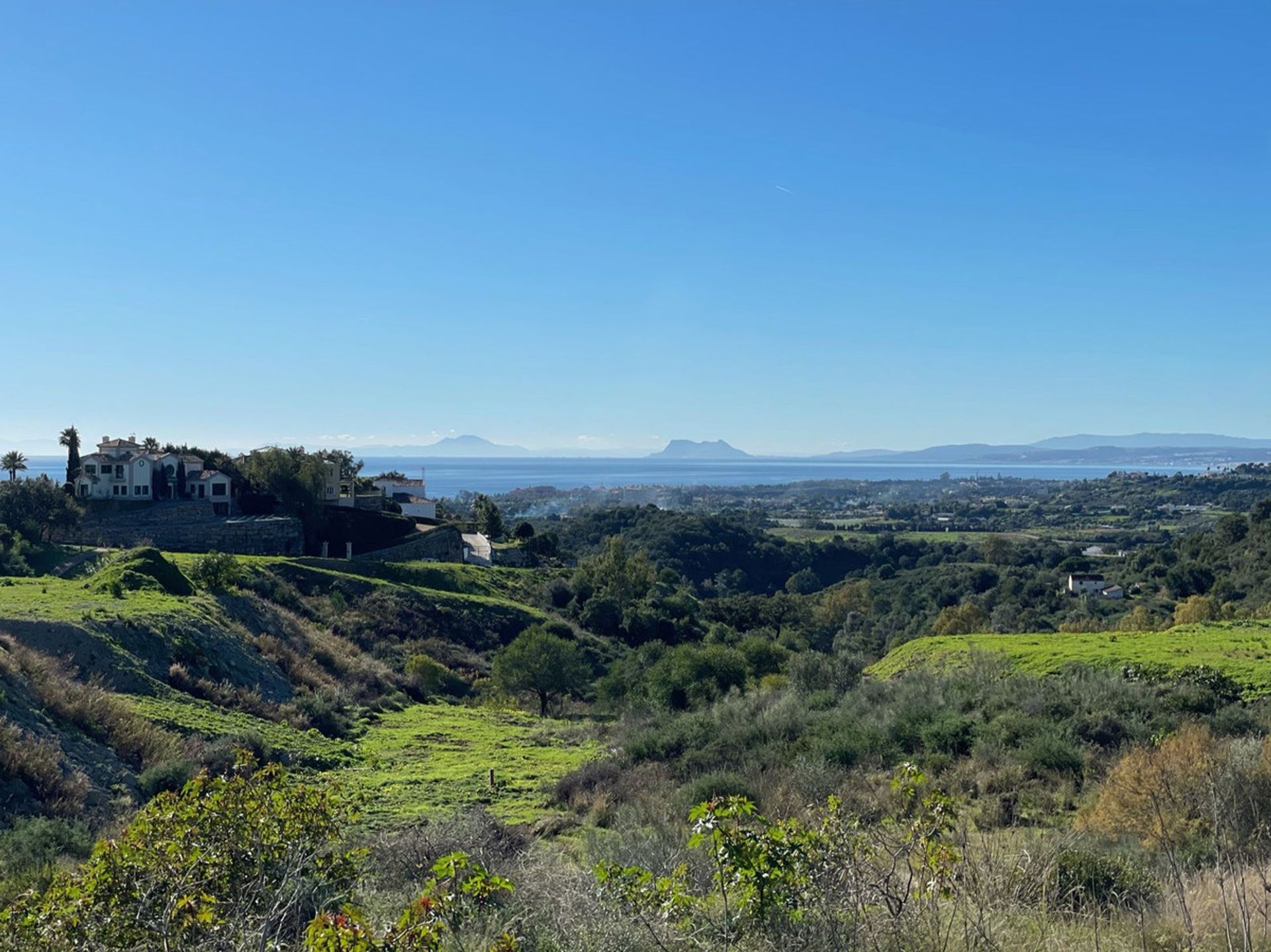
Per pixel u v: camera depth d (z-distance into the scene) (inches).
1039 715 781.3
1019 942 239.1
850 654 1729.8
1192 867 354.0
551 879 352.8
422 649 2033.7
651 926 248.5
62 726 797.9
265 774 283.6
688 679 1531.7
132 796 749.9
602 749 1080.8
